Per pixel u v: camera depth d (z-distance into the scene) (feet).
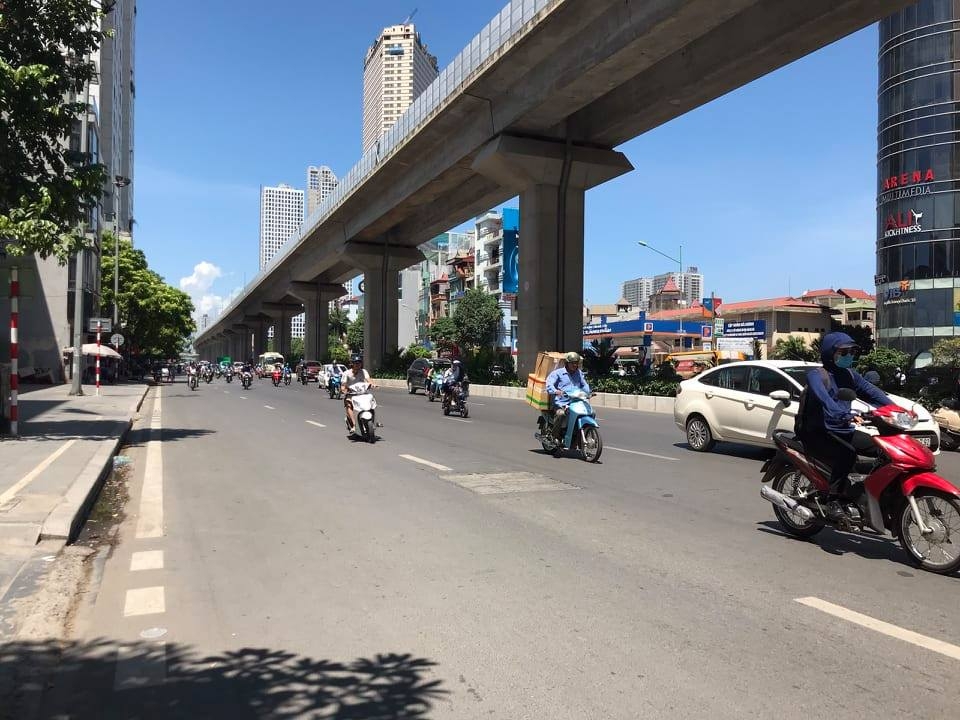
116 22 231.71
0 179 38.93
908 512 17.52
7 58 39.65
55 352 121.60
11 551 18.54
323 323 247.50
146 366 215.72
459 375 66.90
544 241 102.42
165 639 13.06
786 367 36.11
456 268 300.81
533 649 12.52
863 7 59.36
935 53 169.17
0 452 35.32
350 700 10.74
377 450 40.24
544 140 99.50
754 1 61.21
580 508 24.32
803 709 10.32
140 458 37.73
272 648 12.64
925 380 56.85
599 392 90.43
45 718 10.19
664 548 19.19
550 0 73.26
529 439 46.11
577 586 15.96
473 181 130.52
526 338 104.99
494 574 16.87
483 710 10.38
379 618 14.06
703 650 12.43
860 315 262.06
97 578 16.74
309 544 19.75
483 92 95.14
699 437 39.81
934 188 169.89
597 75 77.61
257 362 286.05
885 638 12.96
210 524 22.25
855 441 18.44
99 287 119.44
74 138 112.27
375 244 176.04
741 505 24.95
